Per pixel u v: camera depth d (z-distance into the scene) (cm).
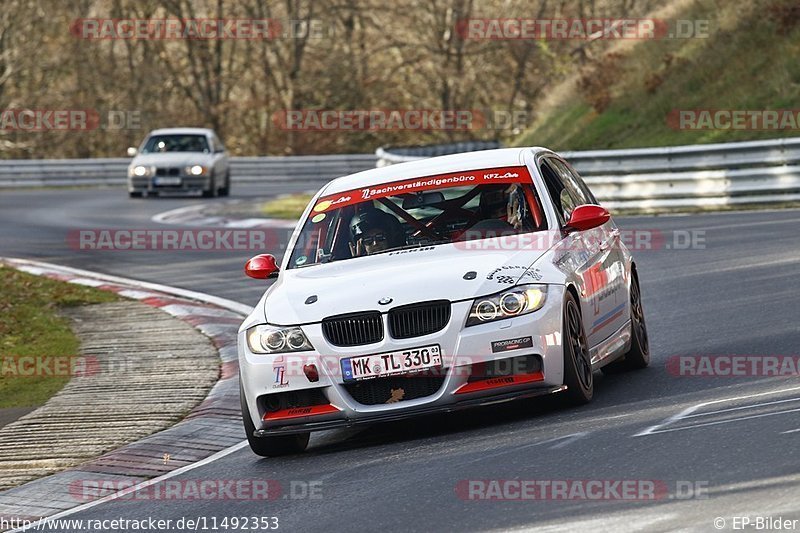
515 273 2461
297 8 17175
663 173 7331
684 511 1661
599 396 2648
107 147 16612
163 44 17388
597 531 1630
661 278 4566
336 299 2475
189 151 10606
